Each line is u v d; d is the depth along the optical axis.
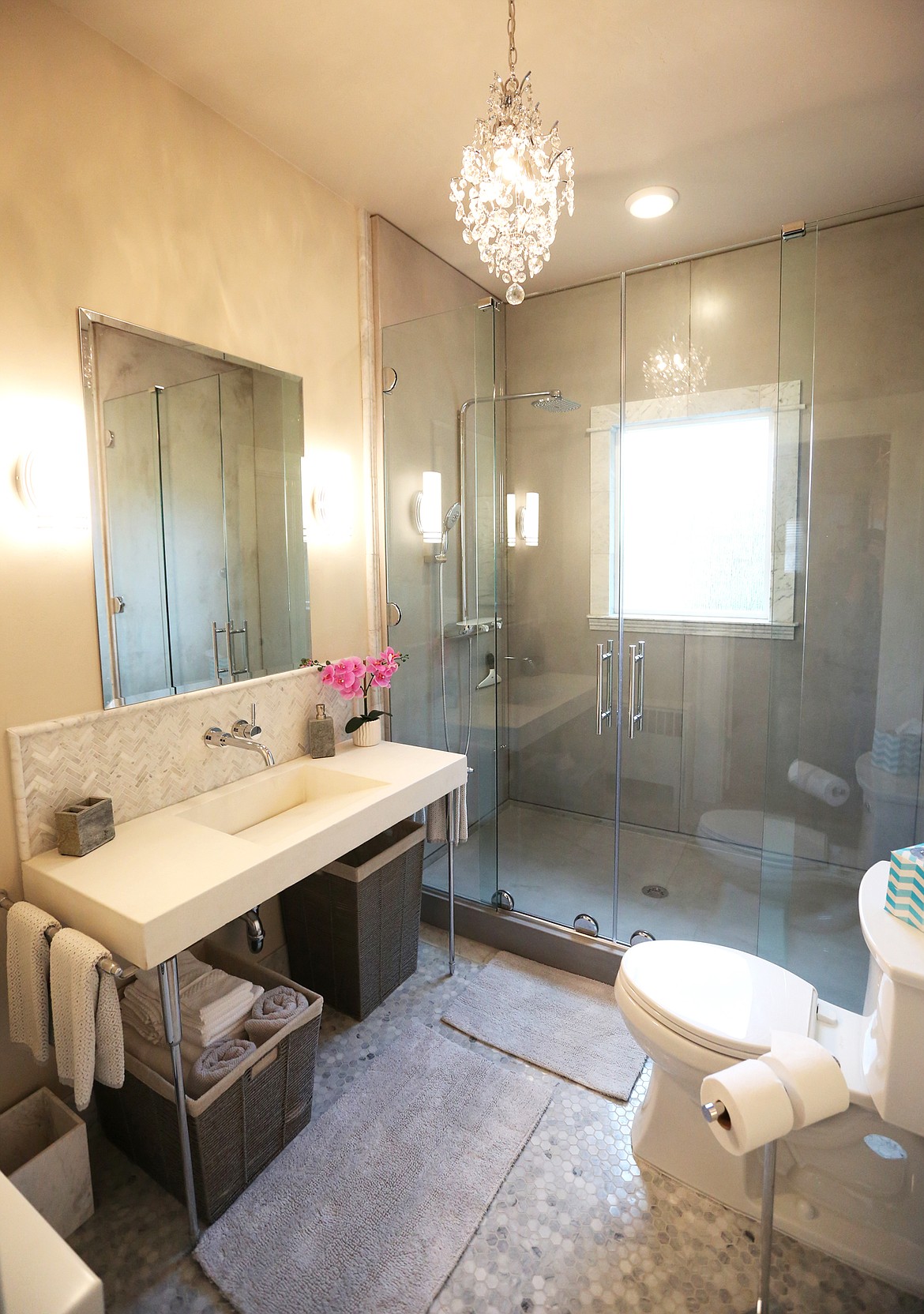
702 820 2.39
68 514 1.52
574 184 2.24
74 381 1.55
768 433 2.12
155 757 1.77
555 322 2.37
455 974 2.34
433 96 1.81
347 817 1.75
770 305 2.07
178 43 1.60
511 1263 1.36
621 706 2.44
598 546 2.40
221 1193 1.45
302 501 2.22
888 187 2.27
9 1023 1.48
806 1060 1.07
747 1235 1.42
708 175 2.20
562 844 2.54
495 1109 1.74
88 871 1.43
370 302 2.46
